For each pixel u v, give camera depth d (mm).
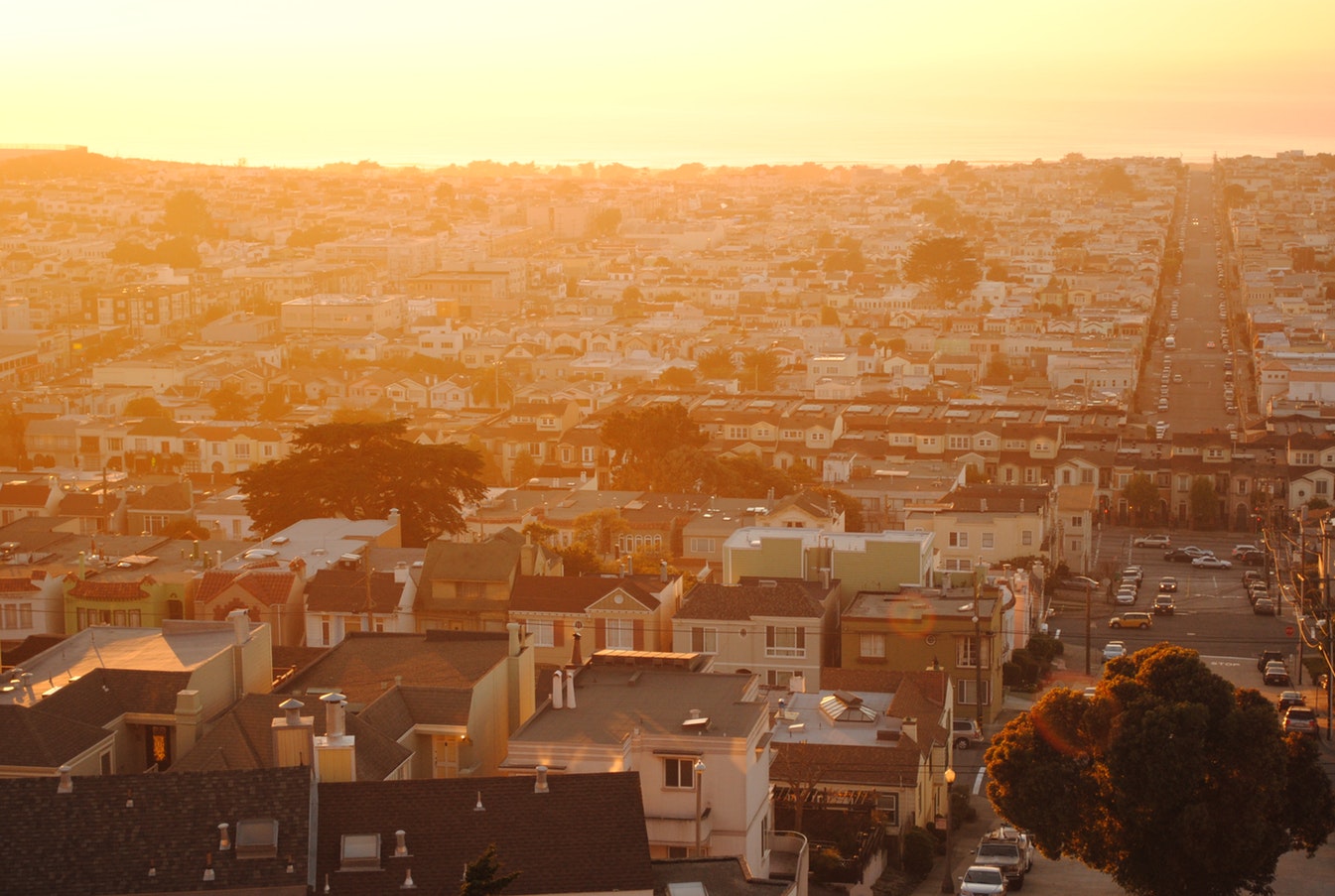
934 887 109375
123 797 72812
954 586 160250
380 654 111688
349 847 73250
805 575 159375
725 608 147625
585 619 148375
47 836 71312
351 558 156750
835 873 102938
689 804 95500
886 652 146875
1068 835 104812
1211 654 187875
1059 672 175625
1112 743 102938
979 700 140875
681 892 75375
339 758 81125
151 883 69812
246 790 73562
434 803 75812
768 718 103250
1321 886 111500
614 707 102000
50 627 152250
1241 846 100312
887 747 116500
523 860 73562
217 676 102812
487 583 149625
